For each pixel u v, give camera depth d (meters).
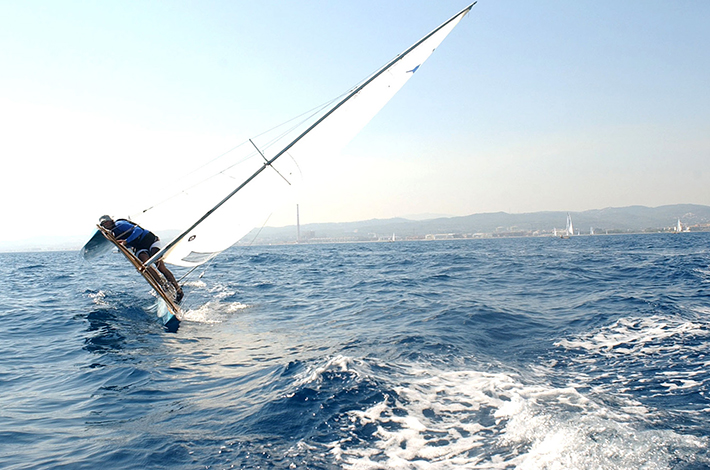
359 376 6.09
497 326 9.81
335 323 10.88
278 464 4.03
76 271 27.86
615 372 6.45
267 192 10.91
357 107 11.07
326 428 4.70
